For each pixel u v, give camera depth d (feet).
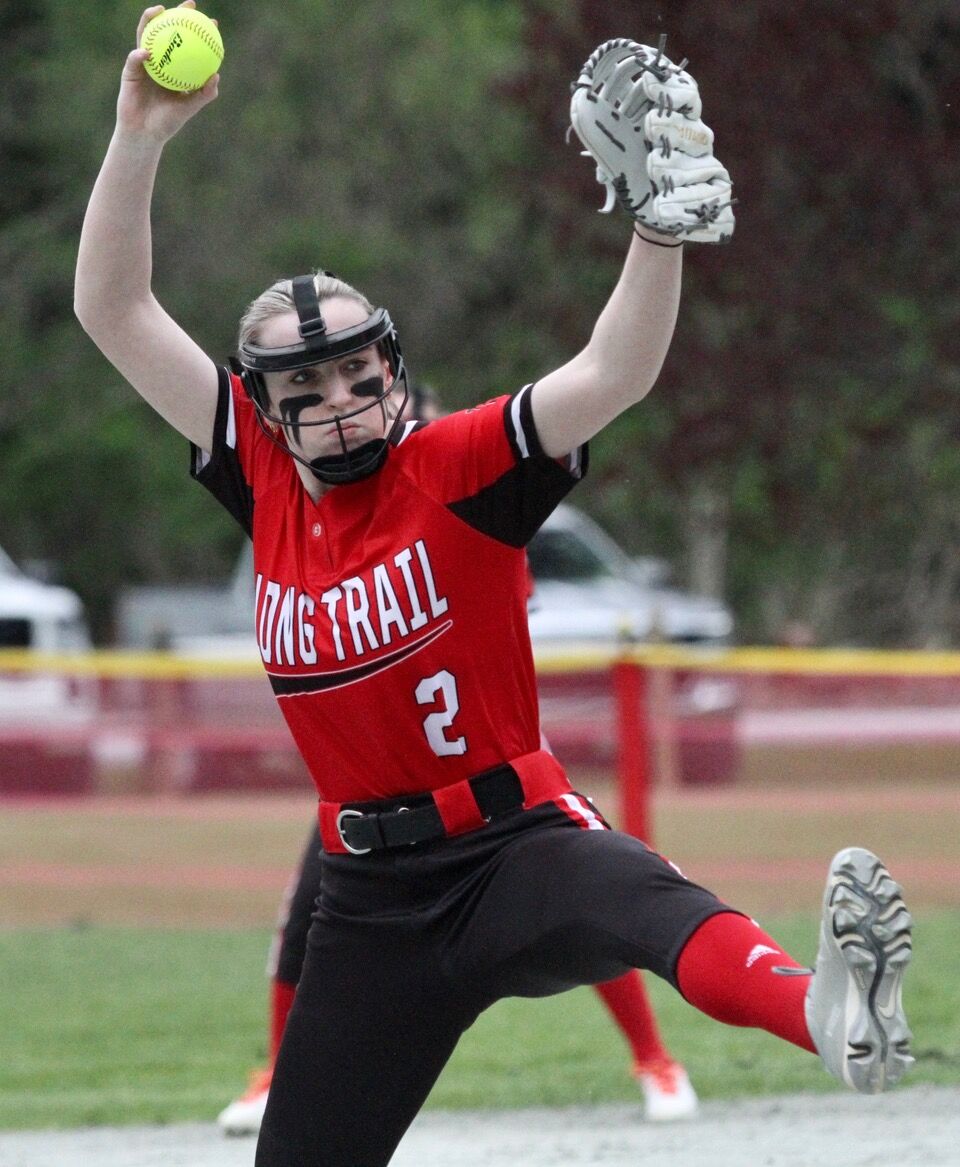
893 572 294.05
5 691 141.18
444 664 40.86
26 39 350.64
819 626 294.46
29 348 339.98
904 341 197.67
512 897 40.04
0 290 334.03
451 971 40.93
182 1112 77.05
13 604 201.26
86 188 339.16
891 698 128.98
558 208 210.59
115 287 43.16
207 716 141.18
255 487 43.55
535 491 40.65
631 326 38.91
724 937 37.06
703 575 288.92
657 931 37.68
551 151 202.69
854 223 188.55
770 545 282.15
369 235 318.65
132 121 41.96
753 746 130.00
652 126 36.99
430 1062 42.22
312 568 41.93
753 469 222.28
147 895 136.77
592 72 37.99
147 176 42.50
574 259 221.66
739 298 190.90
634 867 39.06
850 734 129.18
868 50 184.34
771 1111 72.13
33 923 134.00
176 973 112.37
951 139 185.47
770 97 181.47
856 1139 65.82
